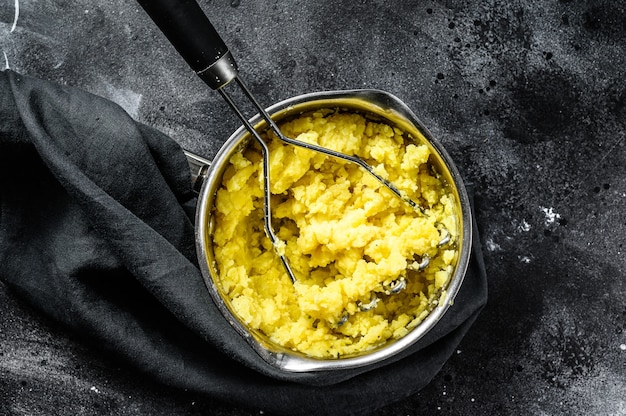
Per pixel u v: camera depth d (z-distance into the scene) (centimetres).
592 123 77
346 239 68
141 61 78
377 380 74
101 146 71
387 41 78
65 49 78
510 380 77
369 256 69
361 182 69
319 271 71
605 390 77
